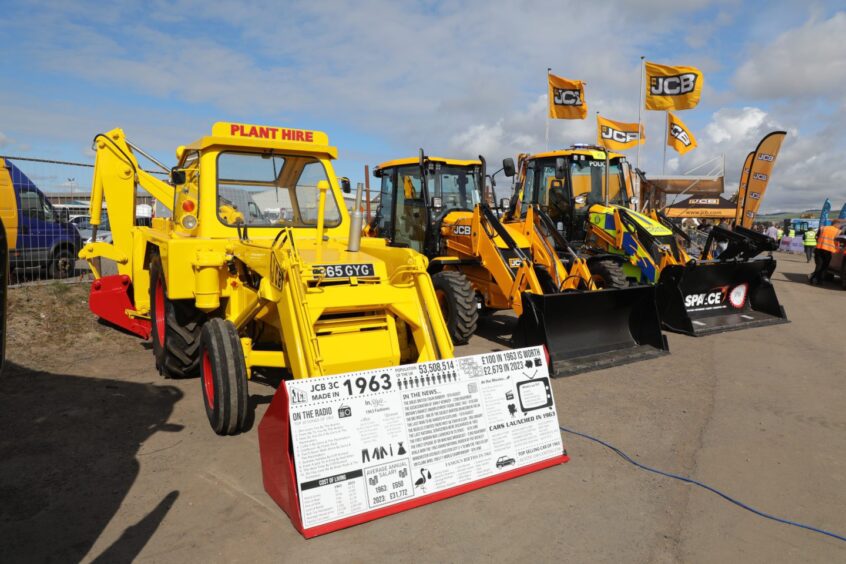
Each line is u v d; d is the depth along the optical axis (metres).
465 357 3.42
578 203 9.30
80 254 6.76
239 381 3.91
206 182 4.66
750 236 8.43
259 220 4.86
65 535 2.85
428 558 2.71
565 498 3.30
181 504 3.17
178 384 5.27
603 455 3.90
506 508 3.18
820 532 2.99
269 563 2.65
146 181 6.81
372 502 2.97
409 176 8.42
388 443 3.06
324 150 5.07
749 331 7.95
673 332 7.84
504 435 3.47
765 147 13.10
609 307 6.25
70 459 3.70
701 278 8.09
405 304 3.74
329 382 2.96
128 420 4.38
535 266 6.92
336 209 5.19
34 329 6.50
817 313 9.63
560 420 4.55
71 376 5.46
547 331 5.86
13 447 3.86
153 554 2.70
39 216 9.87
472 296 6.97
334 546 2.79
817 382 5.62
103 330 6.95
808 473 3.67
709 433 4.31
